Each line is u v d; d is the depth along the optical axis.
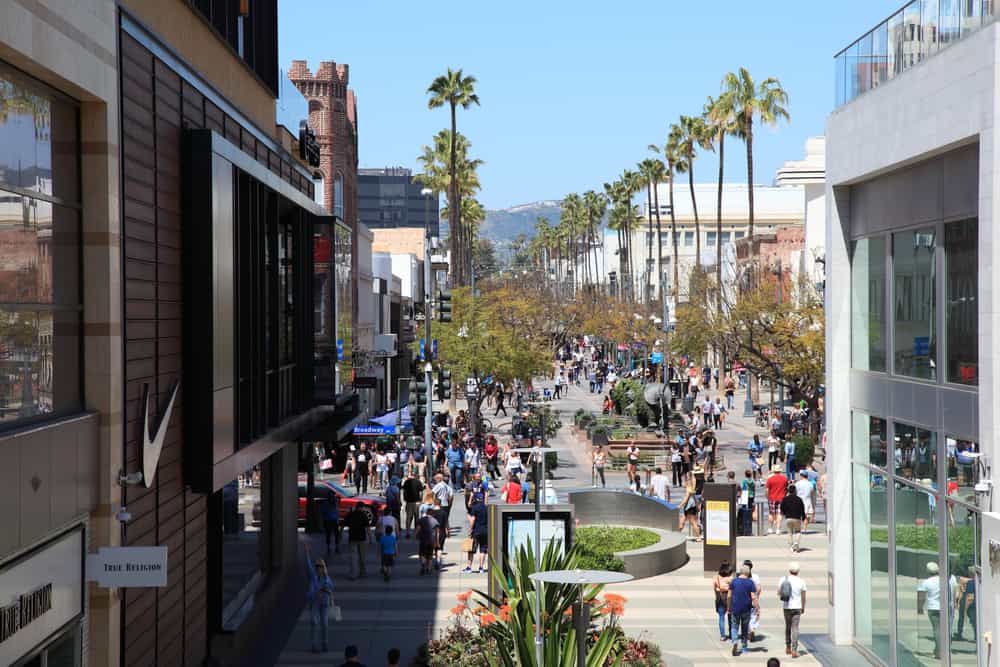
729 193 157.25
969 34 16.19
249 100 23.61
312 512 35.00
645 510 32.47
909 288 19.33
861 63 20.88
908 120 18.34
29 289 12.21
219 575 19.98
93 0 13.25
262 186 21.70
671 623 23.92
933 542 18.31
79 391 13.63
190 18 18.56
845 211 22.27
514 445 51.66
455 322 59.47
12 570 11.09
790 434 45.03
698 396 81.94
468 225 134.12
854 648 22.19
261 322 21.44
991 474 15.41
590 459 53.59
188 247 17.33
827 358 22.81
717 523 27.91
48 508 11.98
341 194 68.06
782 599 21.59
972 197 16.78
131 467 14.65
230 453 18.42
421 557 28.56
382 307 67.00
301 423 25.53
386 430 49.41
